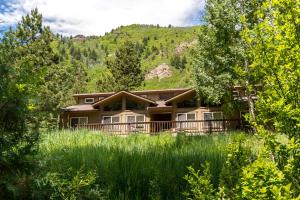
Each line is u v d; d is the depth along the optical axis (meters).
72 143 13.36
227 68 27.64
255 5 4.80
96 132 18.14
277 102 4.02
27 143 5.04
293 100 4.15
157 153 9.72
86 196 5.50
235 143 4.64
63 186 5.25
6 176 4.59
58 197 5.02
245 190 3.63
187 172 7.77
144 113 36.97
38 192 4.62
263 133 4.14
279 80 4.20
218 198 4.24
